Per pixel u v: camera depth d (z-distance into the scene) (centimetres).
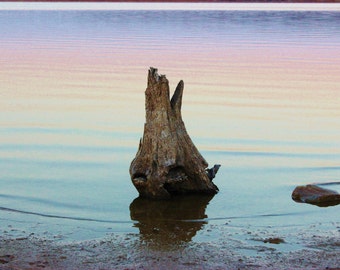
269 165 1359
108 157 1423
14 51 3769
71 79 2661
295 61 3344
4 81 2584
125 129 1719
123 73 2861
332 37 4884
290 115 1936
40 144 1543
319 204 1091
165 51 3834
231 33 5338
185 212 1049
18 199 1116
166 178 1104
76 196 1138
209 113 1959
